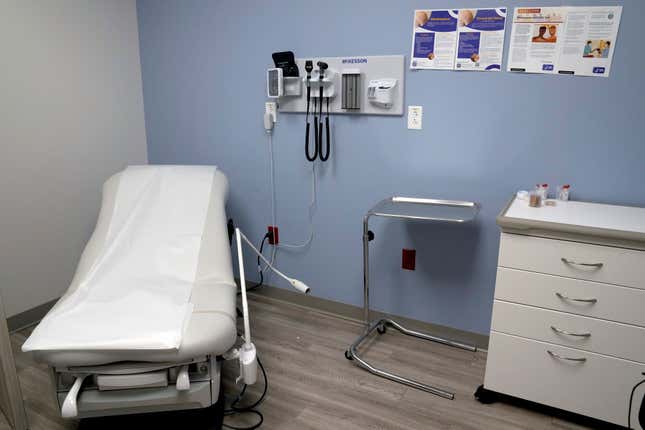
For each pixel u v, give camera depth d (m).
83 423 1.87
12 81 2.43
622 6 1.82
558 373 1.83
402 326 2.58
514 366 1.91
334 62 2.39
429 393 2.06
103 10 2.81
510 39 2.02
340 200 2.60
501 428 1.86
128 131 3.07
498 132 2.14
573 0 1.89
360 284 2.66
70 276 2.83
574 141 2.01
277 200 2.81
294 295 2.88
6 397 1.82
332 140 2.54
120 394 1.63
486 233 2.27
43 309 2.71
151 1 2.92
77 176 2.80
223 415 1.91
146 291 1.84
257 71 2.67
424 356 2.33
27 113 2.51
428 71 2.22
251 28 2.62
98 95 2.86
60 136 2.68
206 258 2.04
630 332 1.68
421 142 2.31
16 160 2.50
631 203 1.97
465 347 2.38
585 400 1.81
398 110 2.31
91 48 2.78
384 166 2.43
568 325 1.77
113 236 2.10
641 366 1.69
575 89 1.96
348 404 1.99
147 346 1.53
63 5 2.61
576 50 1.92
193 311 1.73
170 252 2.05
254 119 2.75
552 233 1.71
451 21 2.11
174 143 3.10
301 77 2.51
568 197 2.06
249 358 1.73
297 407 1.97
